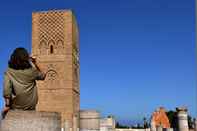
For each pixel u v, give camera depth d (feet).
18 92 36.50
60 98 174.91
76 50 189.67
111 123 150.51
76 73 186.60
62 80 176.14
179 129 121.29
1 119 36.45
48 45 179.42
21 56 37.04
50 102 175.01
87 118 97.60
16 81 36.63
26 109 36.94
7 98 36.50
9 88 36.40
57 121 37.40
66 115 173.17
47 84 176.35
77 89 187.62
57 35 179.63
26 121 35.81
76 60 188.24
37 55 179.42
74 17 185.37
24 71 36.86
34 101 37.47
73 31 182.19
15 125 35.70
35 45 180.34
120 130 220.64
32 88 37.24
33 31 181.37
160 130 162.61
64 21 179.73
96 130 97.25
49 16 180.86
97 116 98.02
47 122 36.37
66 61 177.47
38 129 35.94
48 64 178.29
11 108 36.88
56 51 178.70
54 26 180.24
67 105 173.88
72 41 178.60
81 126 97.50
